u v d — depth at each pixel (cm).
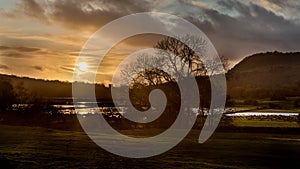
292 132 6138
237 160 3434
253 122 7694
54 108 7781
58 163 3103
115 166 3030
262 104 12450
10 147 4156
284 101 13525
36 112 7512
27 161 3155
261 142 4797
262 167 3080
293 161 3391
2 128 6406
